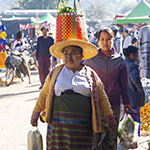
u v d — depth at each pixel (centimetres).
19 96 793
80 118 254
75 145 254
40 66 795
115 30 1041
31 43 1931
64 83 257
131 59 421
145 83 895
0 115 598
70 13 257
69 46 263
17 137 466
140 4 1756
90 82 262
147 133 483
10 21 2755
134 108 429
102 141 333
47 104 267
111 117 288
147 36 568
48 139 274
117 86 332
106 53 330
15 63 936
